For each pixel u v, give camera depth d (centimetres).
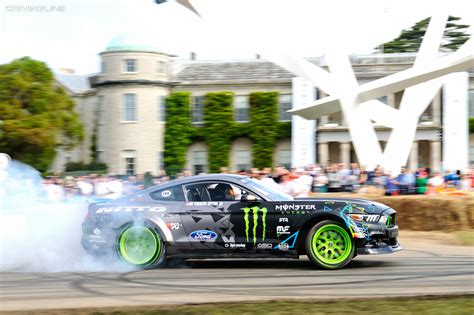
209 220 916
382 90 2536
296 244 895
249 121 4625
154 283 804
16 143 3894
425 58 2519
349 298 681
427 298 674
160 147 4716
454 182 2219
